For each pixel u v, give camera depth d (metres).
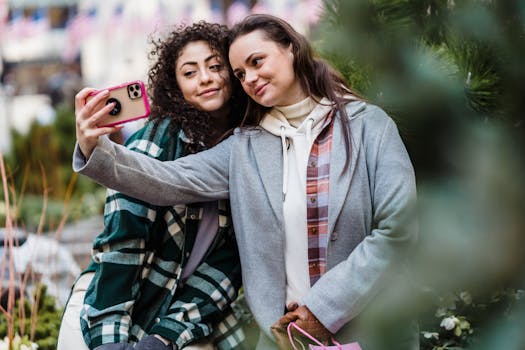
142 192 2.16
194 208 2.35
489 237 2.53
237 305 2.96
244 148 2.28
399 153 2.19
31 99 11.03
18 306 3.43
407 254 2.19
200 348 2.33
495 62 2.54
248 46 2.19
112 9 9.46
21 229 6.80
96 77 10.52
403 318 2.21
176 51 2.37
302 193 2.20
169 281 2.36
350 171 2.16
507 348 2.47
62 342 2.33
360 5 2.70
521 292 2.57
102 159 2.05
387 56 2.68
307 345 2.13
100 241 2.32
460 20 2.62
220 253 2.40
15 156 8.56
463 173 2.58
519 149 2.57
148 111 2.10
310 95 2.26
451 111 2.58
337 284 2.10
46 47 10.44
